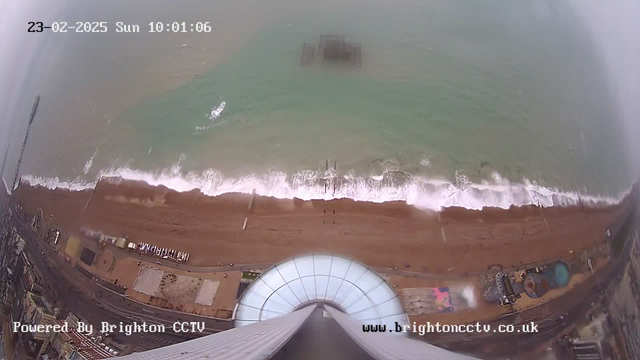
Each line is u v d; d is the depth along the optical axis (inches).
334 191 1743.4
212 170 1830.7
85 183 1809.8
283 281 1366.9
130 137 1950.1
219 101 2068.2
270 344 677.3
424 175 1792.6
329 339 792.9
